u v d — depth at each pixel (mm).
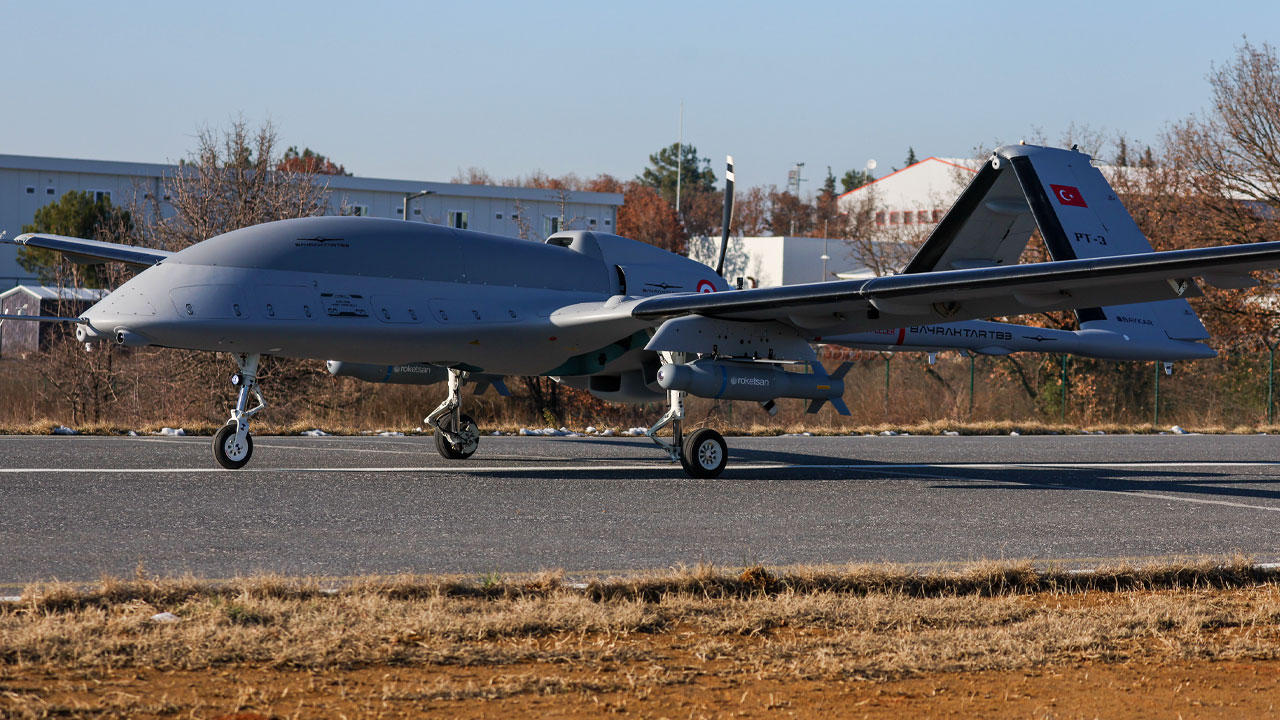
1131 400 96250
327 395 78125
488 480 37250
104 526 26109
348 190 159750
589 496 33875
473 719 13492
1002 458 51250
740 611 18969
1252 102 100812
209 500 30672
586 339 41094
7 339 118500
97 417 71688
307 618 17188
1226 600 21484
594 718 13695
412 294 38000
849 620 18844
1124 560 24609
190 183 77125
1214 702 15180
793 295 36719
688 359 40656
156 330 34031
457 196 169250
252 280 35500
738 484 38125
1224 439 68312
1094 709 14734
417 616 17438
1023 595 21859
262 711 13422
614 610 18406
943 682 15711
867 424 83500
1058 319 100000
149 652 15359
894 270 137750
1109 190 49531
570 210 178875
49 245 42156
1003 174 48938
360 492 33188
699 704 14398
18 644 15117
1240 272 32062
